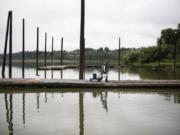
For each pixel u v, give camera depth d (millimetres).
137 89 23922
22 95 20375
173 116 13250
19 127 11102
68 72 53688
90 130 10719
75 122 12000
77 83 23891
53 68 62188
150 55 93812
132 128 11031
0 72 54312
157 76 40781
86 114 13672
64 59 180750
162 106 15945
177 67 69062
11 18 32844
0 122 11906
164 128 11039
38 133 10281
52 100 18078
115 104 16609
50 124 11625
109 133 10328
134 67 75562
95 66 78625
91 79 25125
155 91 22984
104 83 23922
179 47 96500
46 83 23906
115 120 12391
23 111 14359
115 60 150875
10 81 23891
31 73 50469
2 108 15180
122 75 43594
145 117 13031
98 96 20000
